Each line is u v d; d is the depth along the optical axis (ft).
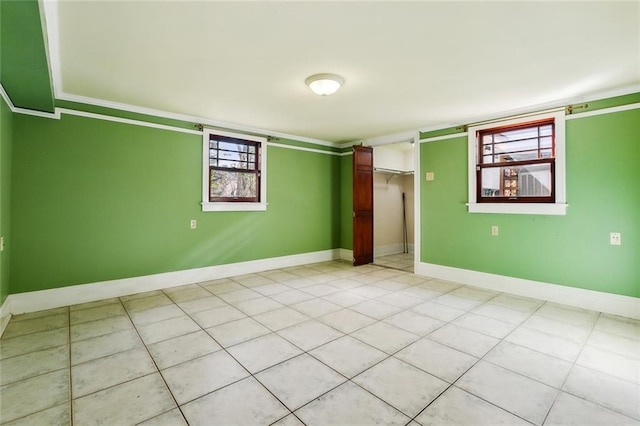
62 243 10.59
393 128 15.15
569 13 6.04
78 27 6.48
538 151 11.68
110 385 6.15
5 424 5.08
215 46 7.34
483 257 13.02
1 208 8.62
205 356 7.28
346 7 5.89
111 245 11.53
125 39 7.00
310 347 7.73
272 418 5.24
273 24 6.45
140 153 12.10
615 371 6.65
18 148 9.80
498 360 7.11
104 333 8.48
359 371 6.66
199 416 5.29
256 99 11.00
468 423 5.13
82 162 10.92
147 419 5.22
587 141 10.46
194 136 13.48
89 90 10.18
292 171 17.11
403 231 22.94
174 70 8.64
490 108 11.88
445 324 9.15
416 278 14.53
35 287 10.14
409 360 7.11
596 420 5.20
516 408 5.49
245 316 9.75
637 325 9.06
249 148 15.56
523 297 11.73
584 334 8.46
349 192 19.01
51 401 5.65
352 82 9.43
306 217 17.85
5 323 8.93
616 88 9.78
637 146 9.61
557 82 9.37
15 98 9.08
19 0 4.75
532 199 11.72
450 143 14.03
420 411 5.41
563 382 6.26
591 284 10.44
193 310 10.25
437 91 10.17
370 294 12.04
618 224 9.95
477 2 5.72
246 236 15.33
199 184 13.66
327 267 17.02
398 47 7.38
